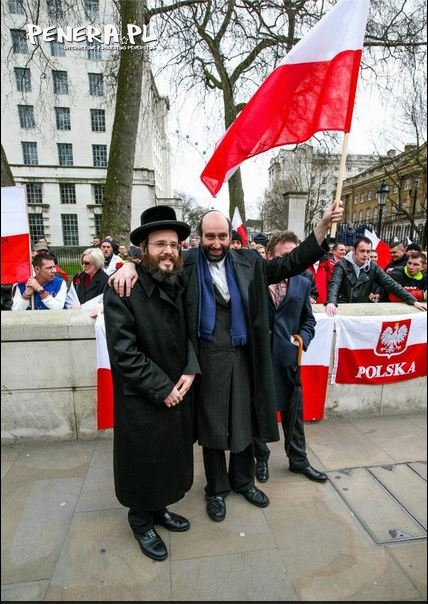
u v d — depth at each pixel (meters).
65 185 35.28
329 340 3.17
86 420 3.01
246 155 2.39
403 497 2.41
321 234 2.08
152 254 1.81
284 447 2.87
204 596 1.74
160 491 1.90
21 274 2.68
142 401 1.83
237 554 1.97
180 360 1.92
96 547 2.00
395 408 3.46
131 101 7.34
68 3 7.46
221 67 10.23
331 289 3.42
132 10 7.12
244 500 2.38
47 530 2.12
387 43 9.62
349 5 2.22
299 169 29.42
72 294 3.60
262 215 37.75
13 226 2.65
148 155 33.19
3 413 2.91
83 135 34.06
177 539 2.06
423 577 1.84
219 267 2.12
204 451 2.28
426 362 3.45
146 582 1.80
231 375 2.11
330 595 1.75
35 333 2.83
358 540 2.07
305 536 2.09
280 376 2.51
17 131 32.69
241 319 2.09
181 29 8.43
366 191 36.97
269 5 9.08
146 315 1.81
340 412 3.38
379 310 3.30
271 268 2.23
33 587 1.77
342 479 2.58
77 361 2.91
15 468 2.67
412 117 14.19
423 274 4.32
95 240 9.59
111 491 2.44
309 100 2.31
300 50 2.26
